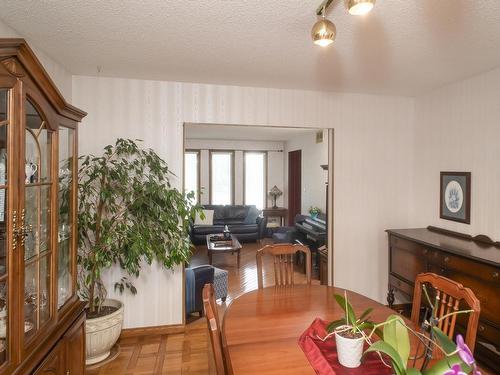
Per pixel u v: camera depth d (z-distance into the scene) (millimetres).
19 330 1297
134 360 2529
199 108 3025
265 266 5328
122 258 2693
